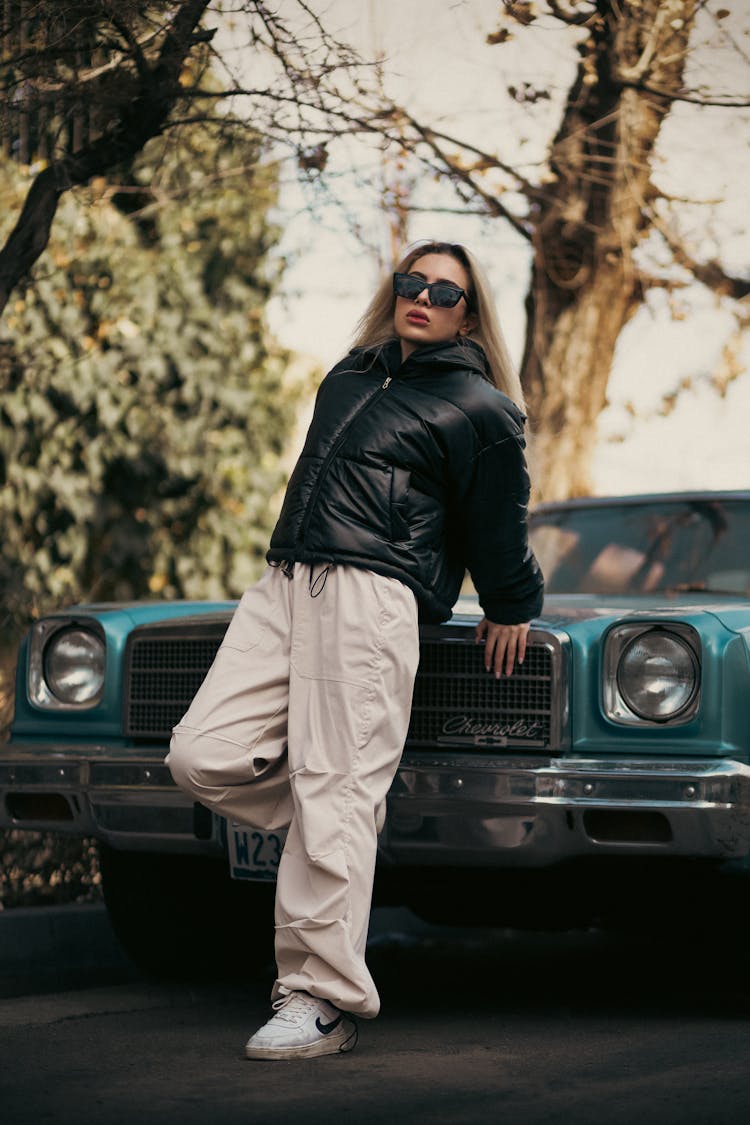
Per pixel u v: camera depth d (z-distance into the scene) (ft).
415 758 12.23
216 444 29.07
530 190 22.04
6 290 16.92
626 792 11.61
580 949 18.26
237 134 18.54
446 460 11.44
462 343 11.97
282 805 11.68
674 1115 9.59
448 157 20.52
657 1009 13.56
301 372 31.07
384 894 14.32
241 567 29.32
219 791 11.35
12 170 22.82
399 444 11.30
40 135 17.43
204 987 14.64
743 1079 10.58
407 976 15.83
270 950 15.49
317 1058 11.07
